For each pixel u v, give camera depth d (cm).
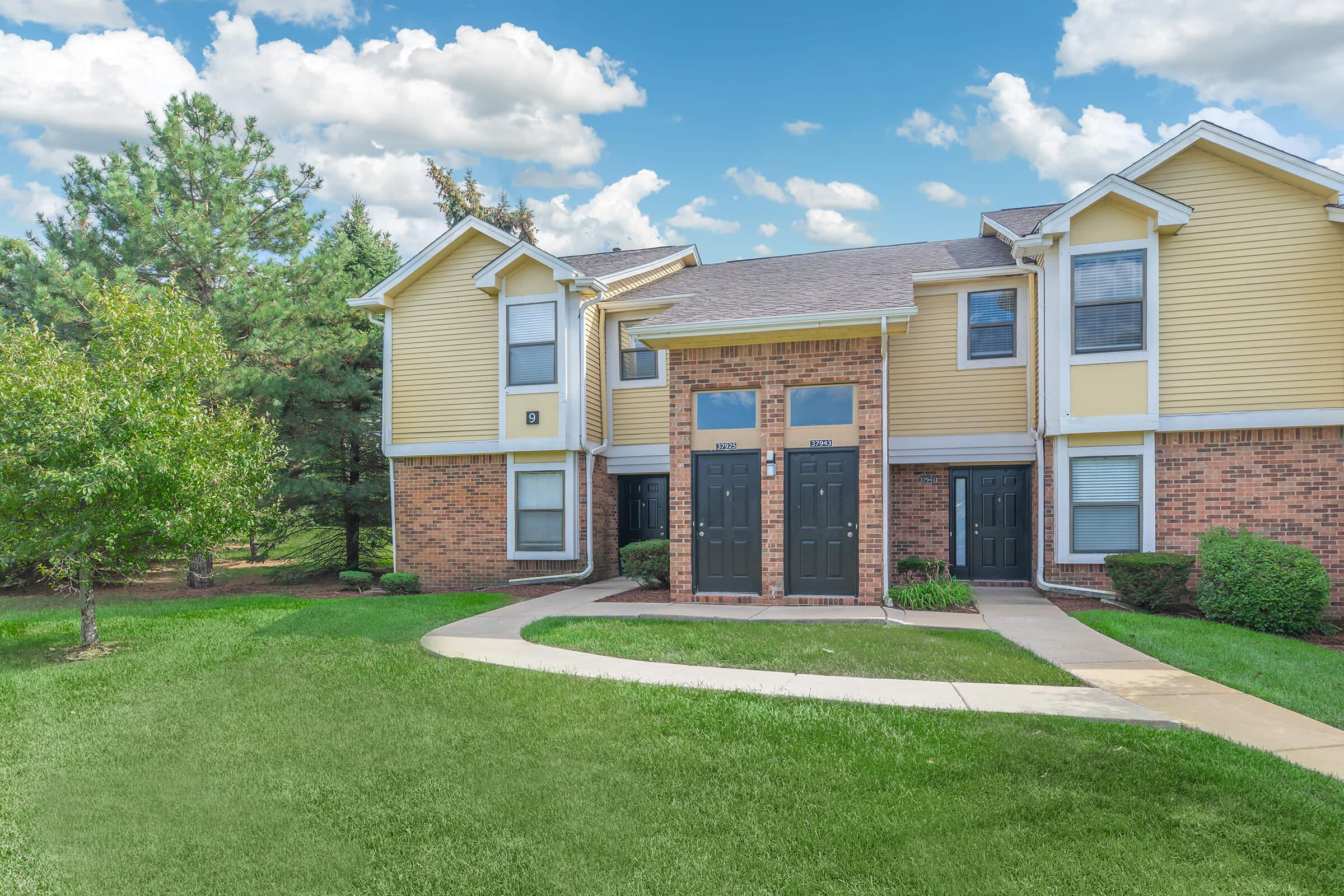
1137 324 1227
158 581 1975
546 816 478
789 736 593
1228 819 445
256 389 1762
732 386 1259
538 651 920
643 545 1426
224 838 462
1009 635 955
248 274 1948
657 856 425
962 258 1503
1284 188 1185
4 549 951
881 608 1148
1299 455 1174
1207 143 1209
